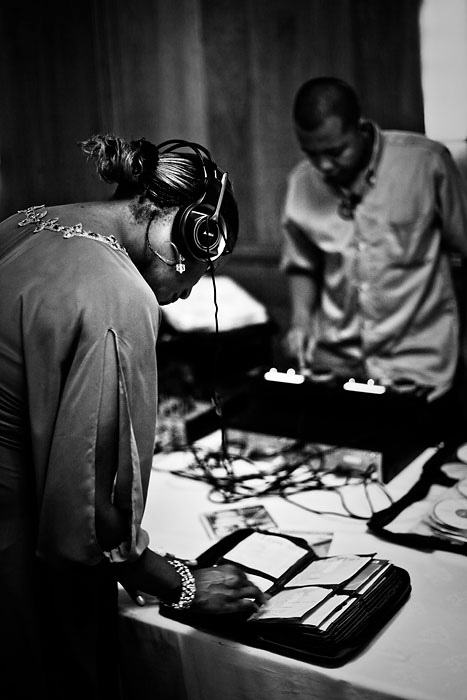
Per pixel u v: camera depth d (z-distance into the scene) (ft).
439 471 5.43
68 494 3.40
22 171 9.82
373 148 7.78
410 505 5.01
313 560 4.35
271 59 8.41
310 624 3.59
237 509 5.16
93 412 3.38
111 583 3.97
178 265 3.83
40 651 3.99
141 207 3.80
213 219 3.77
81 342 3.42
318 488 5.44
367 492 5.33
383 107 7.98
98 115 9.37
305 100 7.43
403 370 8.27
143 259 3.86
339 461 5.65
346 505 5.14
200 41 8.69
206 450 6.17
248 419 6.12
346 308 8.44
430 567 4.31
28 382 3.52
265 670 3.65
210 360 7.45
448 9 7.47
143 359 3.51
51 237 3.69
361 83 8.02
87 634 3.99
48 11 9.23
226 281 8.41
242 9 8.40
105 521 3.51
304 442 5.83
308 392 5.97
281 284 8.89
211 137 8.91
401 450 5.62
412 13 7.62
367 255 8.12
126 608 4.11
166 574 3.78
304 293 8.68
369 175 7.82
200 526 4.95
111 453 3.47
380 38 7.83
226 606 3.78
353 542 4.63
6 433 3.70
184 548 4.66
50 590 3.91
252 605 3.79
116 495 3.54
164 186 3.78
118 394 3.43
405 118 7.87
